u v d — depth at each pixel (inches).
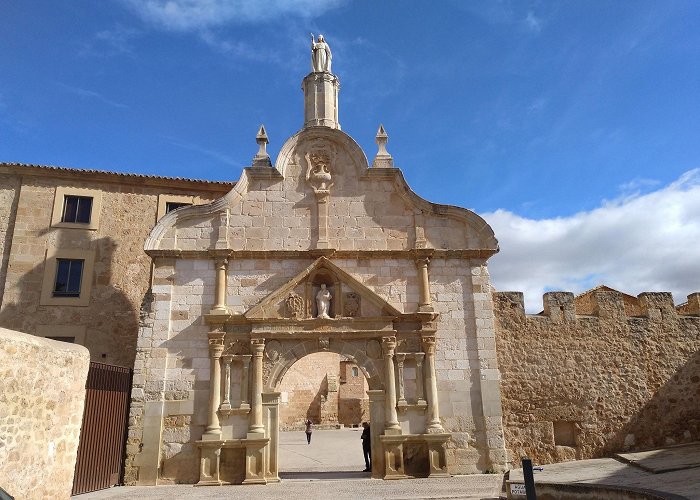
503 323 789.2
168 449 686.5
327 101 894.4
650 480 551.8
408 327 745.6
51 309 845.2
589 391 776.3
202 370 716.7
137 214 912.9
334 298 751.1
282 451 1090.7
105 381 657.0
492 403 724.7
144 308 731.4
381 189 804.6
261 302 731.4
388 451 695.7
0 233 861.2
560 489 473.4
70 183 902.4
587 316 816.9
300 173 804.6
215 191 949.8
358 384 1750.7
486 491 581.0
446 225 796.0
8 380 390.6
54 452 446.6
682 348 816.3
